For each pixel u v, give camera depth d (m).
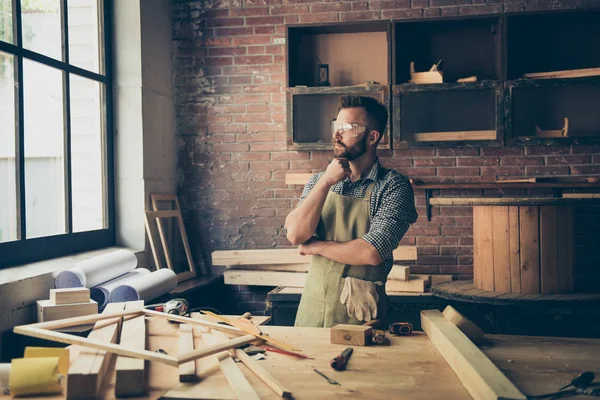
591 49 4.20
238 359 1.43
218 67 4.54
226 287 4.54
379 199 2.15
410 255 3.96
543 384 1.24
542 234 3.29
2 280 2.57
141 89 4.02
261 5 4.48
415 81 4.20
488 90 4.14
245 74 4.51
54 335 1.43
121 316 1.79
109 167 4.00
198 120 4.57
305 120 4.42
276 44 4.46
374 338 1.59
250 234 4.52
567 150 4.13
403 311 3.71
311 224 2.08
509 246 3.35
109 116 4.01
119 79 4.04
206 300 4.22
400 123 4.16
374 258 2.01
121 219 4.05
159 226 4.15
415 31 4.39
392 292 3.81
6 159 2.92
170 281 3.38
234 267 4.28
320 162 4.42
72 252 3.48
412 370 1.36
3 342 2.50
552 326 3.42
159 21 4.32
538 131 4.07
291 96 4.29
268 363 1.42
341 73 4.47
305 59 4.52
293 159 4.46
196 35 4.55
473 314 3.61
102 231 3.88
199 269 4.57
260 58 4.49
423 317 1.74
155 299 3.31
